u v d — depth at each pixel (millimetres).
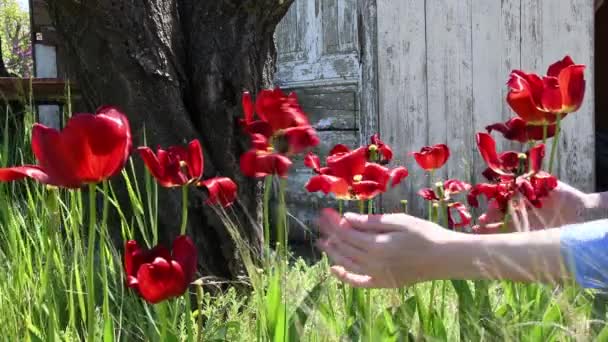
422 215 4031
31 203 1719
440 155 1481
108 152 1033
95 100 2070
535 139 1532
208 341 1382
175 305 1408
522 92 1463
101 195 2154
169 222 2043
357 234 1188
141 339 1590
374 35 4094
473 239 1166
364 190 1271
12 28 13289
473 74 3998
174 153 1312
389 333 1255
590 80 3990
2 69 5039
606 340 1127
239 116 2102
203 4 2113
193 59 2109
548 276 1147
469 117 4004
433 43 4023
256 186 2121
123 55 1993
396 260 1167
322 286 1277
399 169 1385
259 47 2174
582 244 1139
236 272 2025
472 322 1248
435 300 1496
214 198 1353
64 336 1393
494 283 1498
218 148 2088
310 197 4262
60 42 2115
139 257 1123
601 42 6207
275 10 2158
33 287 1542
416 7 4031
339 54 4250
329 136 4344
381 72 4102
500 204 1388
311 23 4375
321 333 1240
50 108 3447
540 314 1302
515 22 3980
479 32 3986
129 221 2072
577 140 4008
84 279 1561
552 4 3977
